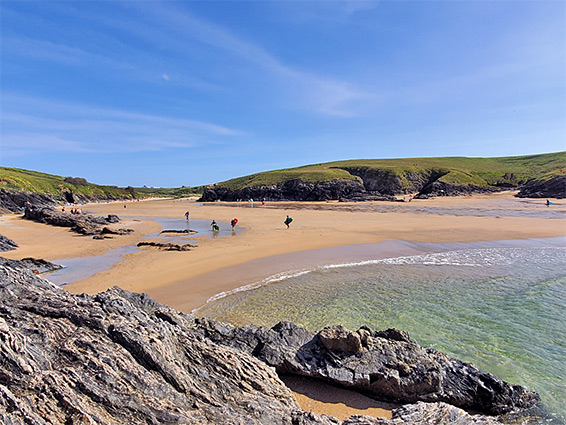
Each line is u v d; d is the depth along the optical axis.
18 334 6.86
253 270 22.36
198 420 6.59
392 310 15.58
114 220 56.41
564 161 146.88
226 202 130.62
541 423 8.73
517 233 35.84
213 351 9.23
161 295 17.67
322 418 7.87
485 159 190.12
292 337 11.66
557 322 14.16
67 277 21.27
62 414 5.78
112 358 7.10
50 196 119.25
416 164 156.88
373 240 33.22
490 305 16.08
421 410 8.54
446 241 32.34
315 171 145.75
